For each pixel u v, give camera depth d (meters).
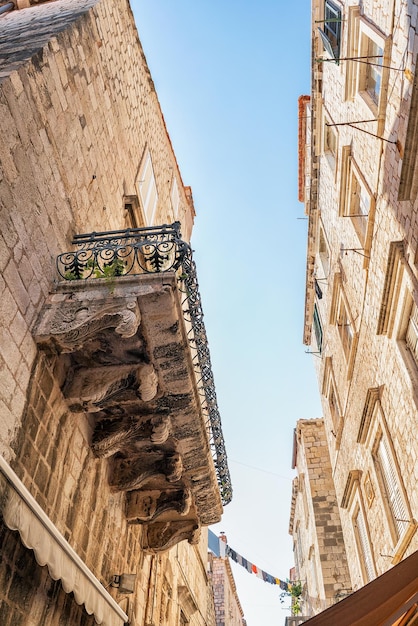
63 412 6.18
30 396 5.39
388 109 9.19
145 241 6.43
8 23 8.84
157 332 6.01
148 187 11.92
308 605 22.66
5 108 5.46
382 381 10.52
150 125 12.73
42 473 5.54
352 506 13.88
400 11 8.31
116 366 6.39
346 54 11.29
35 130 6.14
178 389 6.70
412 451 8.91
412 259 8.36
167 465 7.79
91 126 8.16
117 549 8.00
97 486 7.25
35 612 5.21
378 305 10.31
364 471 12.42
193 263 6.44
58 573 4.75
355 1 10.77
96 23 8.77
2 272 5.08
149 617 9.62
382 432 10.85
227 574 31.70
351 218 12.27
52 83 6.75
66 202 6.91
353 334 12.70
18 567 4.93
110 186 8.95
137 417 7.12
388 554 10.76
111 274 6.28
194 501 9.08
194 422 7.29
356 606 4.22
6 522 4.09
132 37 11.21
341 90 12.36
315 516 19.41
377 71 10.12
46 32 7.35
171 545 9.48
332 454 17.05
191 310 6.89
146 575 9.79
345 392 14.25
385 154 9.47
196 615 16.22
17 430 5.07
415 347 8.90
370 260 10.76
